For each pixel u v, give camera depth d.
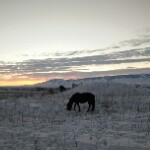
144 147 10.05
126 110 22.42
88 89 35.94
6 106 24.09
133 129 13.97
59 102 27.36
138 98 28.81
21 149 10.12
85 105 25.42
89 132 13.23
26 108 23.47
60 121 17.30
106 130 13.71
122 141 11.02
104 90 34.97
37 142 11.22
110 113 21.08
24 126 15.52
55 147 10.26
